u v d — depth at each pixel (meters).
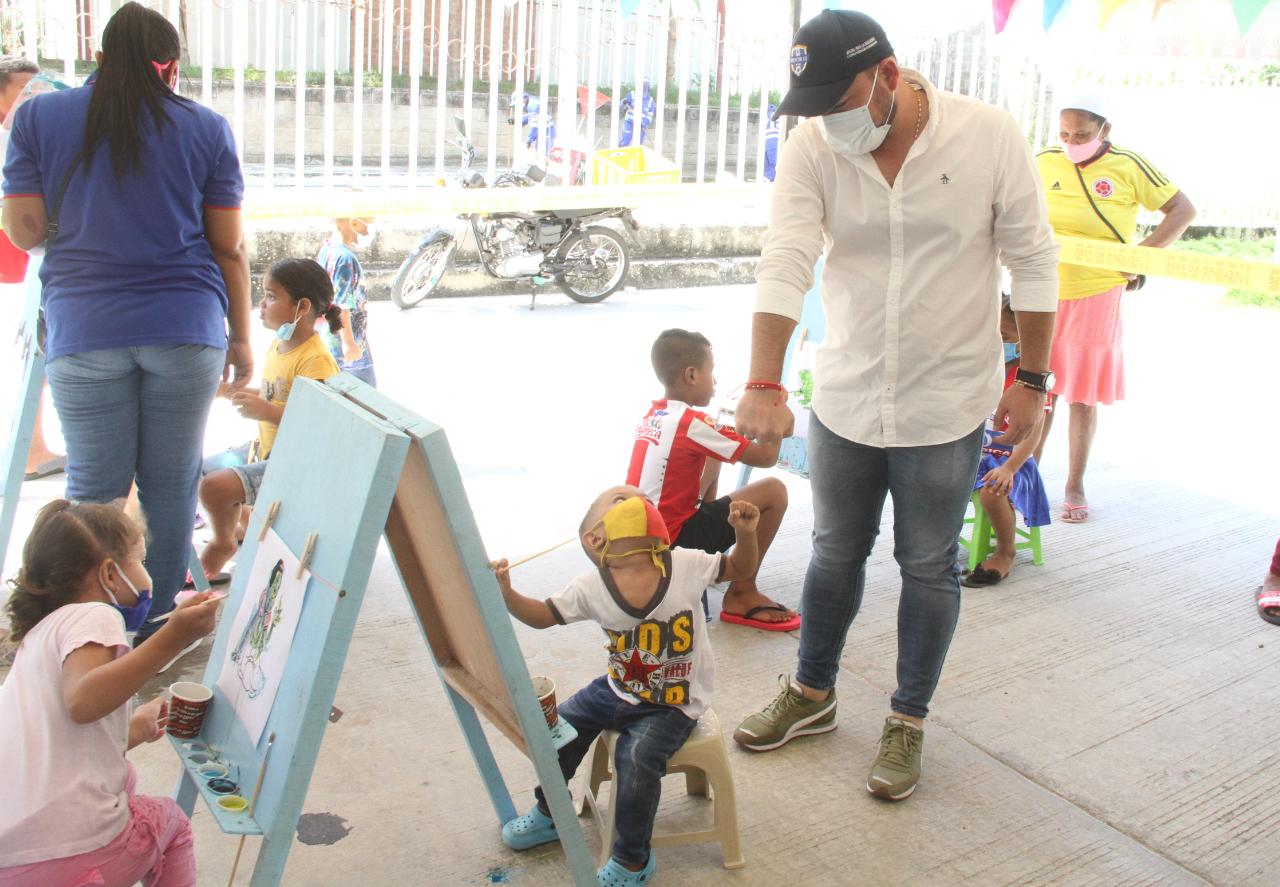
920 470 3.13
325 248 5.49
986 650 4.10
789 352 5.29
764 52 9.92
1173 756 3.47
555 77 12.02
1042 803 3.22
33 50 7.37
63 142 3.34
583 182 10.28
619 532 2.70
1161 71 9.76
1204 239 10.42
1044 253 3.05
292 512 2.41
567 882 2.83
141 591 2.45
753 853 2.95
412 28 8.88
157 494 3.66
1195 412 7.38
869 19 2.81
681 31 9.89
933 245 3.02
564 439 6.27
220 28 11.16
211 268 3.62
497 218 9.77
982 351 3.11
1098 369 5.25
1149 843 3.06
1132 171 5.27
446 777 3.23
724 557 2.80
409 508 2.48
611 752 2.79
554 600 2.75
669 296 10.86
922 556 3.20
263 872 2.15
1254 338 9.66
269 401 4.13
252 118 11.51
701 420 3.79
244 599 2.53
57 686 2.21
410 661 3.84
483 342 8.53
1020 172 3.00
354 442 2.21
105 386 3.47
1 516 3.96
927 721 3.61
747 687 3.78
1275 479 6.11
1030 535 4.86
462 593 2.42
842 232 3.09
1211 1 5.77
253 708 2.31
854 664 3.98
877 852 2.98
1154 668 4.01
